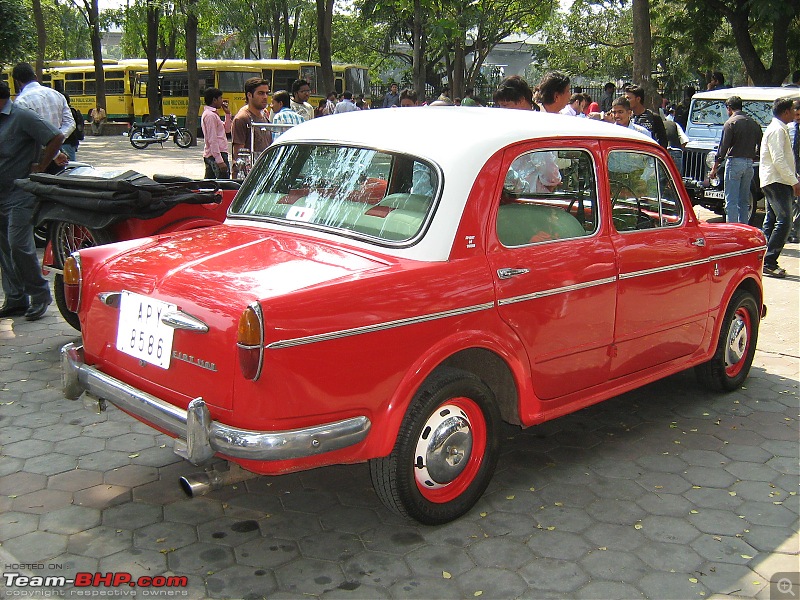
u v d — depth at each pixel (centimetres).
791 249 1123
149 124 2912
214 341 320
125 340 363
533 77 5356
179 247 392
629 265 447
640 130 809
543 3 3288
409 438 349
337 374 323
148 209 546
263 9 4922
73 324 634
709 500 414
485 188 380
